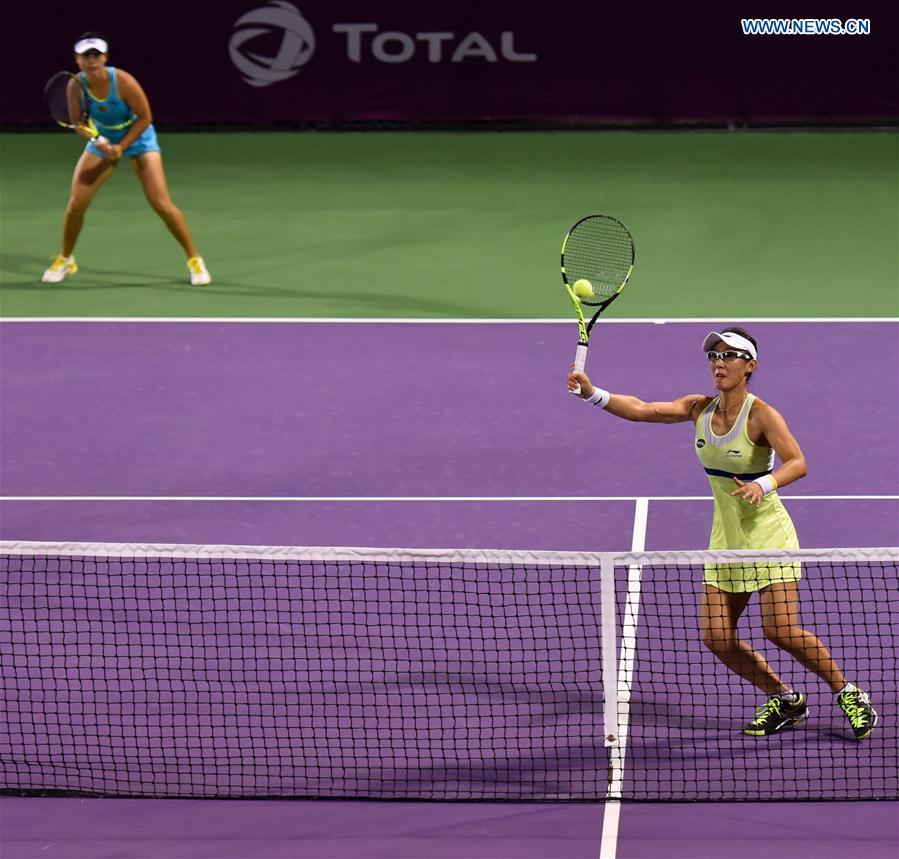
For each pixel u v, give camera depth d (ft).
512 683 97.60
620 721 93.15
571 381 98.07
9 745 90.99
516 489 133.39
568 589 111.14
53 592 111.75
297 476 137.49
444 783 86.12
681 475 135.95
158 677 99.04
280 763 88.22
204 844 79.87
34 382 162.91
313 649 102.68
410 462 140.36
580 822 81.66
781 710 92.63
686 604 107.96
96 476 138.00
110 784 86.43
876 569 112.78
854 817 81.76
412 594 110.83
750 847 78.79
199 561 117.19
